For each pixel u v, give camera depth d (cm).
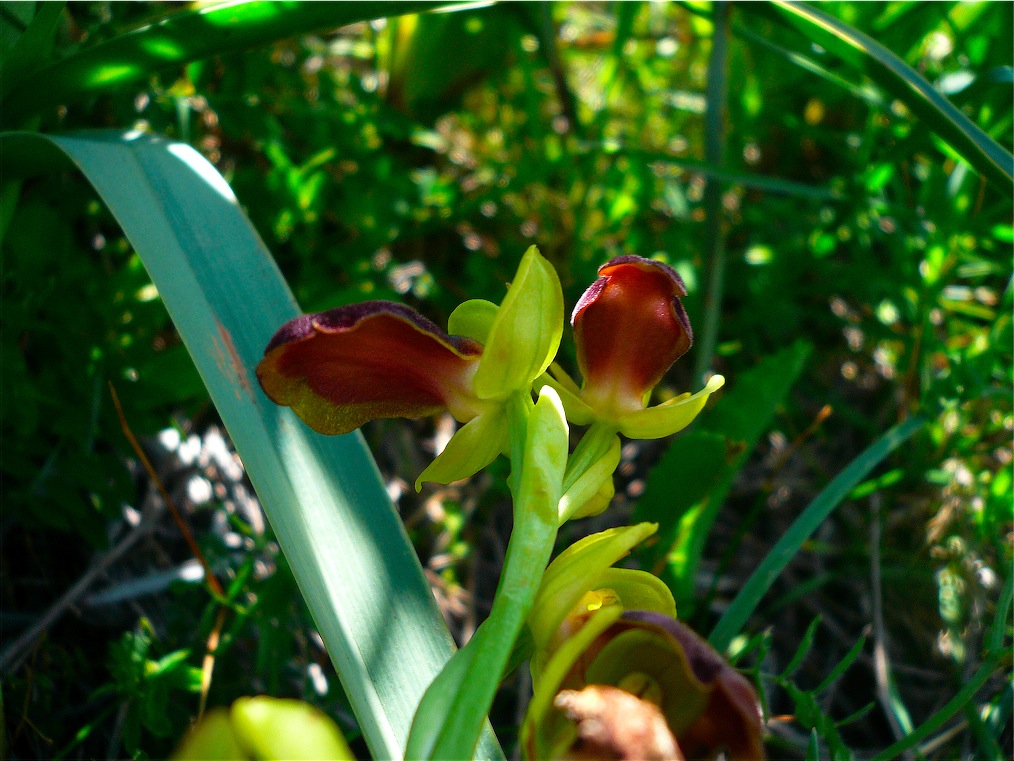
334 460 9
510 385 7
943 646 13
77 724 11
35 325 11
